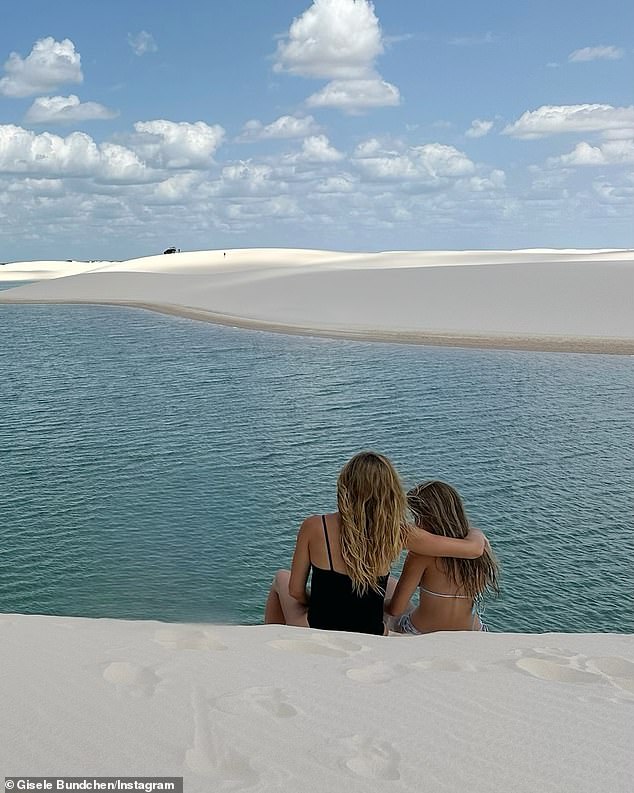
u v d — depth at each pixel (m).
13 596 7.89
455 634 3.26
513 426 15.21
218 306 48.78
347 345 28.92
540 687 2.48
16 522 10.07
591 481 11.57
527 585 8.14
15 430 15.57
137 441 14.48
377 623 3.93
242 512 10.47
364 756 1.89
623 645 3.11
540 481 11.62
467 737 2.04
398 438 14.43
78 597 7.84
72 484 11.77
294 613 4.11
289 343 30.09
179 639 2.89
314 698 2.26
